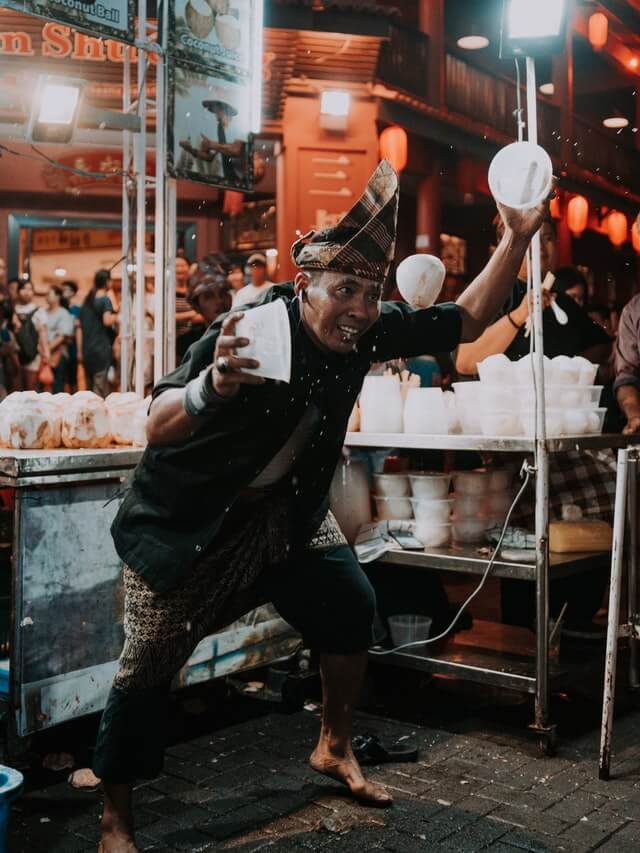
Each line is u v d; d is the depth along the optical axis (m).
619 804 2.79
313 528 2.56
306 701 3.72
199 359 2.22
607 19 13.94
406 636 3.61
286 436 2.28
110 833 2.41
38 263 10.96
